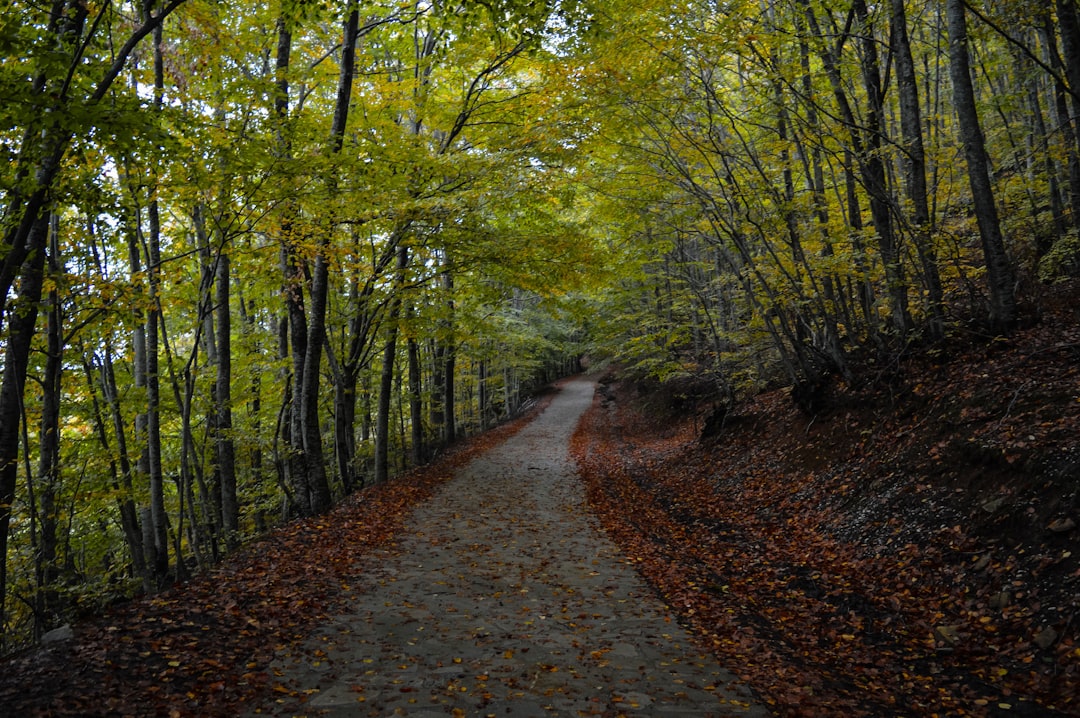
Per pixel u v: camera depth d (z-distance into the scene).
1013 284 10.19
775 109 12.28
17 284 8.50
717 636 6.13
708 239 14.66
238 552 9.49
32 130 5.70
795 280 13.45
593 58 11.34
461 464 19.62
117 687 4.57
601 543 9.97
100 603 9.16
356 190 10.16
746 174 13.12
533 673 5.25
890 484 9.00
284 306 15.76
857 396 11.99
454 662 5.45
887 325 13.51
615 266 15.23
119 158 7.30
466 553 9.29
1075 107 9.84
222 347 12.22
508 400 42.19
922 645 5.72
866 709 4.64
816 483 11.03
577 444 26.00
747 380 20.53
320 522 10.74
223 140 8.66
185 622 5.93
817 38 11.05
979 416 8.41
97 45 7.25
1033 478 6.66
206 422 14.15
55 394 11.16
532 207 13.50
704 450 17.45
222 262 12.13
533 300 33.44
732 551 9.47
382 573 8.13
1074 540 5.70
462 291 15.81
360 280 13.31
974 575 6.33
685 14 10.73
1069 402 7.36
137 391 12.03
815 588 7.46
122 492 11.16
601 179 14.51
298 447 12.78
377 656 5.53
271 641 5.74
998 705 4.58
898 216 10.90
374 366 22.56
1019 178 13.25
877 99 11.83
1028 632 5.30
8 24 5.68
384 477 16.95
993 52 14.40
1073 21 8.32
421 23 13.91
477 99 14.29
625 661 5.51
